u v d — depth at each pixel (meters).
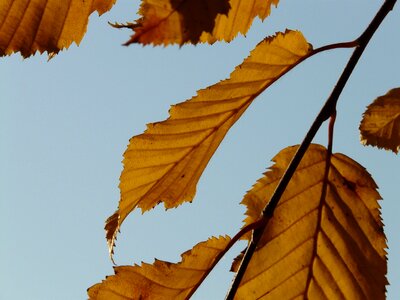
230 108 0.42
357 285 0.44
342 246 0.44
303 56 0.41
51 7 0.36
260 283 0.44
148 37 0.27
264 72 0.42
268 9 0.38
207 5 0.28
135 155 0.42
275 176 0.44
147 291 0.42
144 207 0.42
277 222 0.45
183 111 0.42
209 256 0.42
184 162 0.43
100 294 0.42
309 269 0.44
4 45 0.36
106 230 0.42
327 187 0.44
